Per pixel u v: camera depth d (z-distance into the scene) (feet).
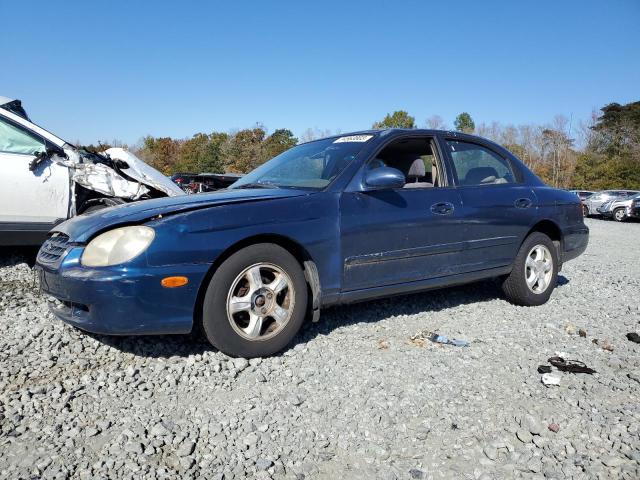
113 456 7.29
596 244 38.40
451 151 14.62
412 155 14.56
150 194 19.40
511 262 15.28
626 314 15.44
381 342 12.12
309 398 9.27
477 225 14.17
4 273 16.46
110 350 10.88
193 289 9.79
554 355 11.74
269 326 10.93
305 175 13.00
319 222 11.31
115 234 9.70
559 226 16.55
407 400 9.26
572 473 7.23
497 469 7.38
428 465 7.46
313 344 11.80
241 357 10.53
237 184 14.16
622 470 7.31
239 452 7.59
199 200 10.82
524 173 16.52
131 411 8.57
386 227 12.29
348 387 9.75
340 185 12.03
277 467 7.26
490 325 13.79
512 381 10.23
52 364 10.08
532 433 8.34
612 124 195.93
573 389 9.89
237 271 10.21
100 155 19.29
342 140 14.08
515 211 15.17
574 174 179.42
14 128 17.85
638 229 60.85
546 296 16.08
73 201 18.21
